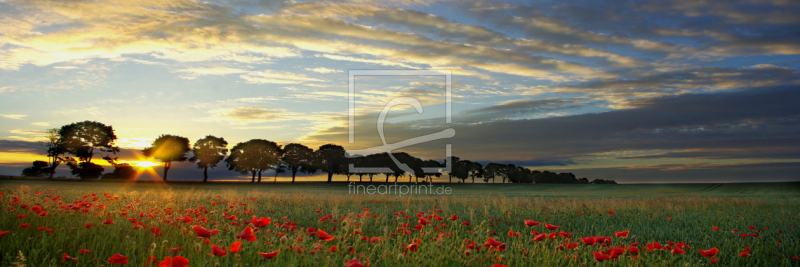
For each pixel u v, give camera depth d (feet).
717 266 18.57
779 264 19.92
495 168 428.15
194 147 283.18
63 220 20.20
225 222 23.98
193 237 17.21
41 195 32.65
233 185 240.94
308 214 36.86
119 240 16.75
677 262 16.37
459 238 18.51
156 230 16.31
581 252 16.66
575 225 34.88
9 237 15.25
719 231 29.84
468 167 383.86
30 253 12.57
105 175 259.19
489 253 14.25
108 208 27.22
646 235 28.78
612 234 29.19
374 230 25.53
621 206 54.29
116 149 263.70
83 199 33.68
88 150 252.01
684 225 37.04
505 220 36.63
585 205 52.13
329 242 17.54
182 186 209.46
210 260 12.60
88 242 15.83
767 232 30.22
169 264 9.80
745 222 38.04
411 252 14.75
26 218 18.98
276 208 42.80
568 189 254.68
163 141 276.62
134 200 34.45
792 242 25.43
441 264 13.38
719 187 233.96
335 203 47.70
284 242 13.44
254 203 42.22
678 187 244.22
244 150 275.80
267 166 275.80
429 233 18.42
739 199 71.41
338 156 288.71
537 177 462.60
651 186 261.03
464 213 40.32
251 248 13.84
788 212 50.44
